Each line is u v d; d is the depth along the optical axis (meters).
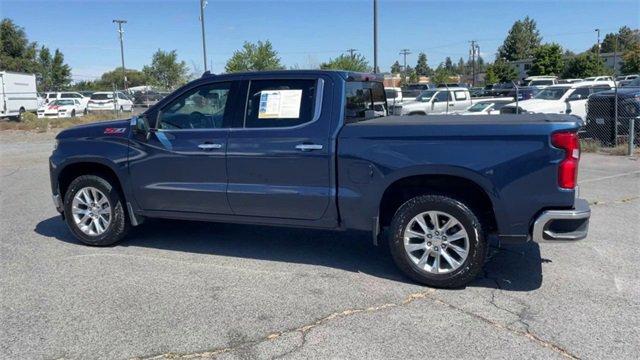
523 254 5.77
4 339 3.93
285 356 3.66
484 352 3.68
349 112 5.30
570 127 4.38
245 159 5.38
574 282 4.95
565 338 3.87
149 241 6.43
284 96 5.32
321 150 5.07
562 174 4.40
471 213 4.64
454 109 25.56
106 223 6.14
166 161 5.72
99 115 36.16
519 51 105.44
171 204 5.81
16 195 9.54
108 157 5.97
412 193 4.96
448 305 4.46
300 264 5.54
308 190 5.18
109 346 3.82
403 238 4.88
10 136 24.52
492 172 4.51
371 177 4.91
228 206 5.55
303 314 4.30
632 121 13.55
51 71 66.25
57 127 29.20
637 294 4.66
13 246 6.25
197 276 5.20
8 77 32.38
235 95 5.52
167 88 51.72
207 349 3.77
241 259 5.72
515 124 4.47
